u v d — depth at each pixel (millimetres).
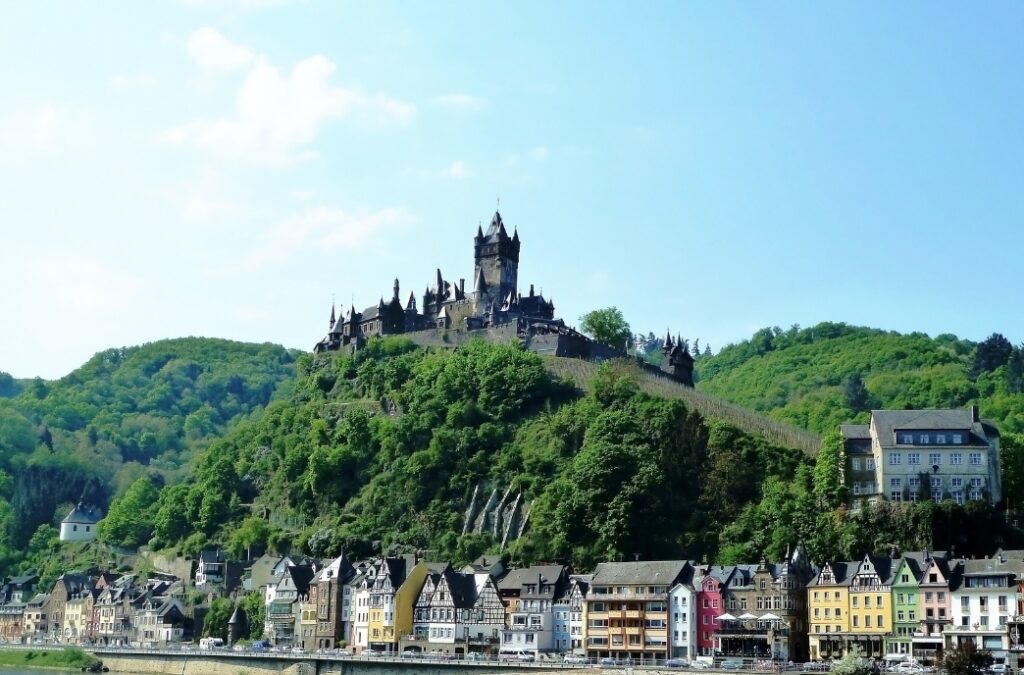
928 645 179375
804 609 194000
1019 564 177375
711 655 190625
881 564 190000
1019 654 168375
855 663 157125
